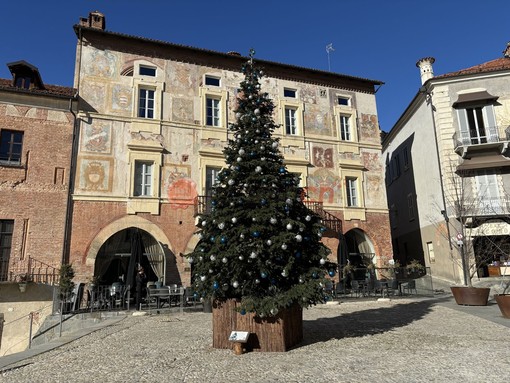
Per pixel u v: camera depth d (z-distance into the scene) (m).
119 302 16.47
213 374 6.41
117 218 18.66
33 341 13.65
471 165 23.97
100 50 20.20
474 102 25.03
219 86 22.39
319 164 23.64
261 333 8.09
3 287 16.11
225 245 8.56
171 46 21.50
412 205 29.97
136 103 20.25
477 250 23.61
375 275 21.45
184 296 16.97
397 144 33.16
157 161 19.92
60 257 17.31
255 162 9.27
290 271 8.59
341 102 25.55
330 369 6.54
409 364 6.75
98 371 6.84
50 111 18.67
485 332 9.51
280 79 24.05
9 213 17.06
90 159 18.83
